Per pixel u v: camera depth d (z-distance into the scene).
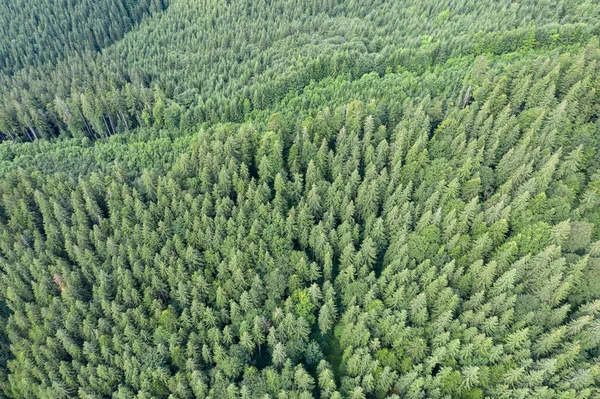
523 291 73.44
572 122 95.25
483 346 66.81
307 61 140.00
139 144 121.06
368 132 97.88
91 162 117.25
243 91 133.50
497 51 130.25
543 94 99.12
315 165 98.12
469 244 79.38
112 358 78.44
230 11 171.12
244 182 95.69
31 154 125.50
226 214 93.00
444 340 68.75
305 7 171.75
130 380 76.81
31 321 87.12
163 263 85.62
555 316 68.50
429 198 86.06
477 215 81.88
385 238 86.31
